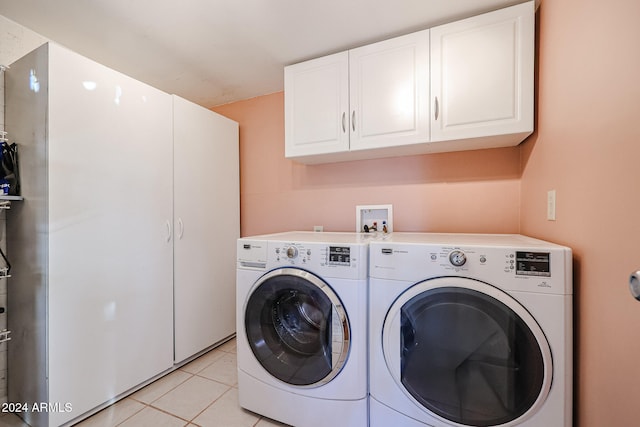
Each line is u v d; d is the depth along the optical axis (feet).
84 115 4.43
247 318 4.62
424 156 6.05
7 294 4.75
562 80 3.48
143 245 5.31
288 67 6.08
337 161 6.79
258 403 4.55
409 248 3.69
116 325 4.86
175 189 5.97
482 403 3.36
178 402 4.91
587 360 2.92
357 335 3.89
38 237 4.15
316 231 7.11
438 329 3.54
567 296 3.06
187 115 6.28
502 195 5.46
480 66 4.51
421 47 4.91
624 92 2.32
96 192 4.59
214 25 4.87
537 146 4.35
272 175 7.70
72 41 5.30
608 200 2.56
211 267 6.84
